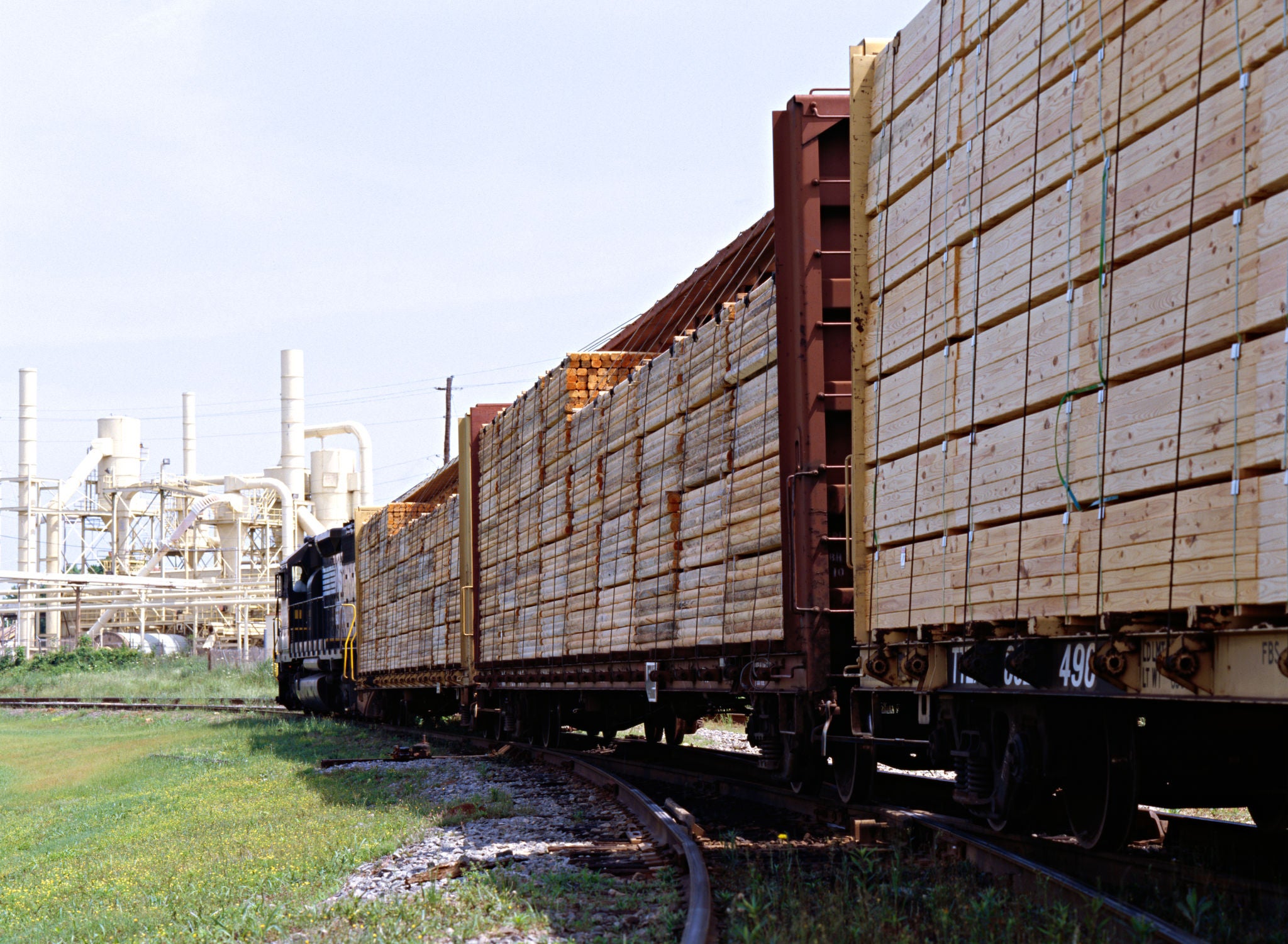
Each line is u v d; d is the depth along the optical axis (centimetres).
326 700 3947
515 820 1263
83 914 1134
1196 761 766
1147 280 630
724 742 2252
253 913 902
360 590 3731
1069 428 697
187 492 8681
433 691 2967
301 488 8694
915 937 647
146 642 8506
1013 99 771
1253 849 816
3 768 3219
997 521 779
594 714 1923
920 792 1170
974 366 812
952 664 878
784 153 1149
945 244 861
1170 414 608
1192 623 586
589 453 1741
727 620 1245
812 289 1100
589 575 1717
